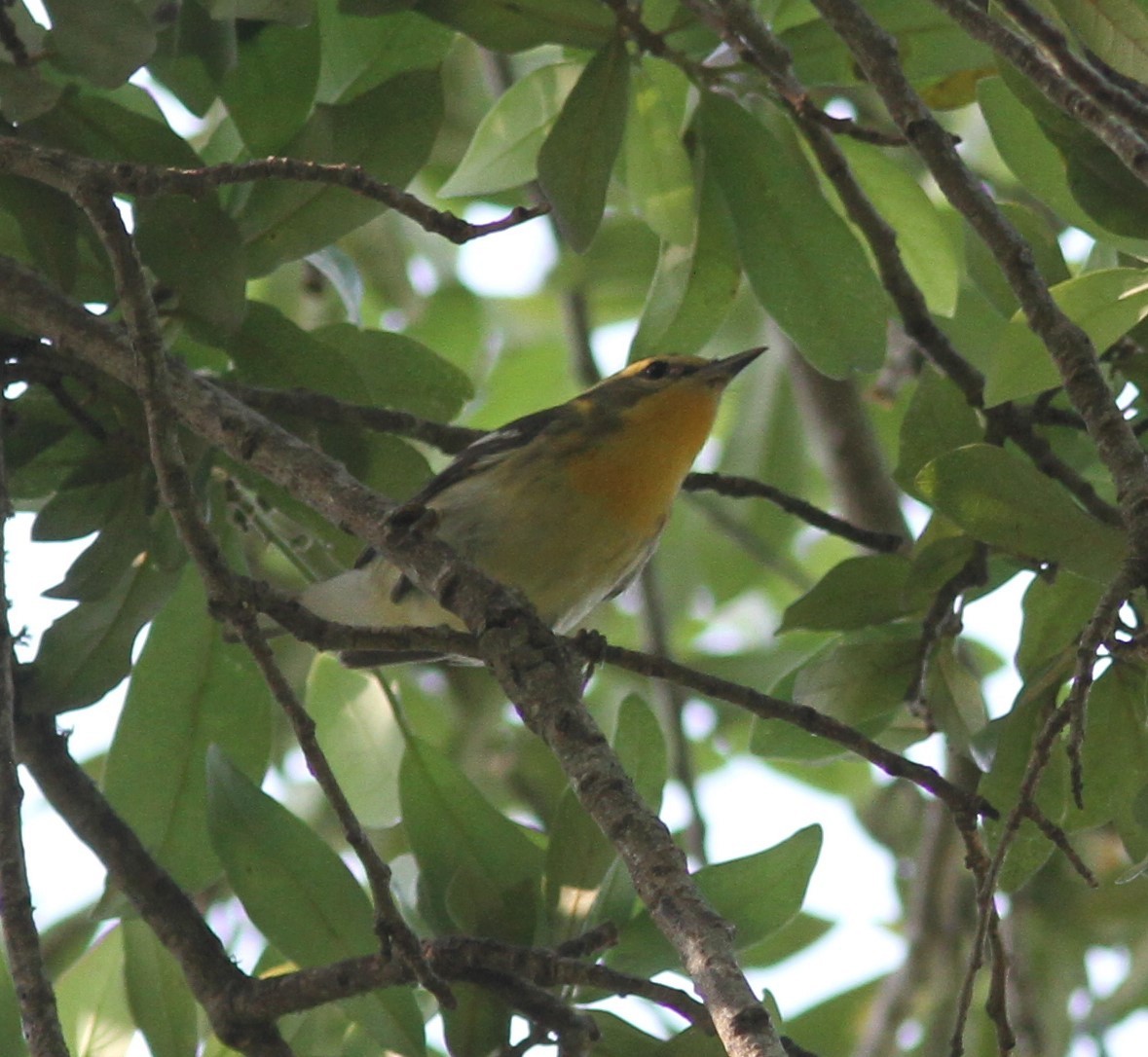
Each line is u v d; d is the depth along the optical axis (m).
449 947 8.02
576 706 6.55
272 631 10.30
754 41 8.81
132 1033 9.87
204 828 10.00
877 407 15.96
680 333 10.53
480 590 7.04
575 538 10.66
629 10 9.37
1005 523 7.34
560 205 9.17
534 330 18.27
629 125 10.41
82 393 9.26
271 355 9.84
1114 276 7.51
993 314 12.40
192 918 8.75
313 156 9.16
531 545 10.58
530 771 14.84
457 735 14.69
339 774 10.91
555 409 11.38
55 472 9.49
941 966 13.16
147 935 9.40
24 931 6.57
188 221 8.79
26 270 8.58
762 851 8.45
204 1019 11.04
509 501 10.58
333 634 7.13
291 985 8.22
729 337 16.47
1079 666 6.37
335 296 13.46
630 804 6.03
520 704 6.65
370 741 10.91
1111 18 7.09
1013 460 7.23
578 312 15.89
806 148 10.84
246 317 9.74
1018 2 6.80
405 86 9.17
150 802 9.98
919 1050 13.04
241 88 9.30
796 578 15.29
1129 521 6.59
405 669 15.09
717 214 10.27
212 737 10.09
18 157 7.31
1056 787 8.40
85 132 8.88
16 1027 9.02
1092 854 13.91
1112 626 6.39
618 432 10.88
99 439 8.91
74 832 8.95
